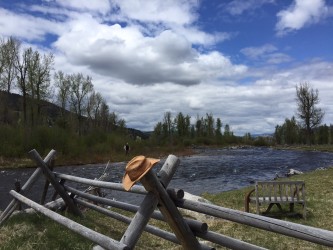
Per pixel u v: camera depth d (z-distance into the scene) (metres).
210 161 44.00
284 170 32.41
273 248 6.76
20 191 7.58
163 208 4.07
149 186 3.90
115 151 47.78
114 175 28.16
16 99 52.41
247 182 23.81
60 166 35.62
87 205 7.49
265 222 3.37
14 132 38.06
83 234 4.62
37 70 47.94
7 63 46.56
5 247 5.57
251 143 99.81
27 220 6.89
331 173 22.89
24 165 32.91
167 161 4.26
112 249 3.87
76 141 42.81
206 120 103.44
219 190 20.00
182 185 22.52
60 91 63.94
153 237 6.86
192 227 4.18
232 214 3.64
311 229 3.04
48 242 5.78
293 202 9.90
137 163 3.73
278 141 99.62
